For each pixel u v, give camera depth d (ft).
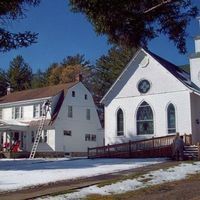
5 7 50.55
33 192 52.54
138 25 48.96
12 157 149.69
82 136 173.06
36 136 158.61
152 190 52.24
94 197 48.01
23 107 175.11
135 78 125.90
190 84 121.60
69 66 279.49
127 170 75.20
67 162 101.96
